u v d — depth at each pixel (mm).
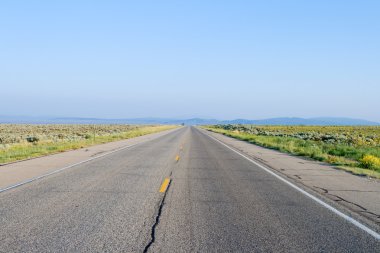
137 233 6250
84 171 14250
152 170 14797
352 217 7586
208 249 5508
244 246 5672
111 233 6219
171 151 24906
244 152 24953
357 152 24375
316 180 12734
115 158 19641
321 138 50219
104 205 8336
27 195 9398
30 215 7344
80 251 5324
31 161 17875
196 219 7254
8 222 6809
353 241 5988
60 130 76750
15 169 14727
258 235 6246
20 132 64375
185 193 9977
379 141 45875
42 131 70125
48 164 16578
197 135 58219
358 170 15531
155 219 7191
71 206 8195
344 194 10172
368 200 9383
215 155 22250
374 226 6930
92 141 35094
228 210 8062
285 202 8992
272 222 7105
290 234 6332
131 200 8938
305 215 7703
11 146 27422
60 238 5902
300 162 18828
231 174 13969
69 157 20031
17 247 5453
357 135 62250
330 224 7027
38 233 6152
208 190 10484
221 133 72000
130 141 38312
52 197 9172
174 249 5484
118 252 5312
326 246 5723
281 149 27484
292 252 5438
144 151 24672
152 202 8750
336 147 28438
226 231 6457
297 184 11812
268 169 15695
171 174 13703
